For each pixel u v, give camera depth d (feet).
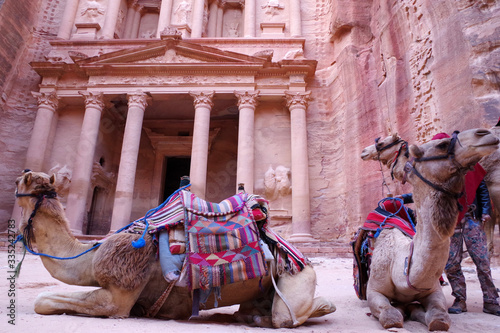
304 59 61.93
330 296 16.83
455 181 8.37
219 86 60.44
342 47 60.95
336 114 59.52
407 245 10.46
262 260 10.07
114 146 71.26
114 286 9.59
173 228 10.28
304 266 10.82
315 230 55.72
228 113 71.46
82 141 57.72
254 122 62.23
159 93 60.29
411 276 9.45
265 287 10.59
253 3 72.08
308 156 59.72
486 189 13.06
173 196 11.16
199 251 9.77
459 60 31.24
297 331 9.29
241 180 54.95
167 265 9.69
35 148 58.39
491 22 29.55
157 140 73.87
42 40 71.67
